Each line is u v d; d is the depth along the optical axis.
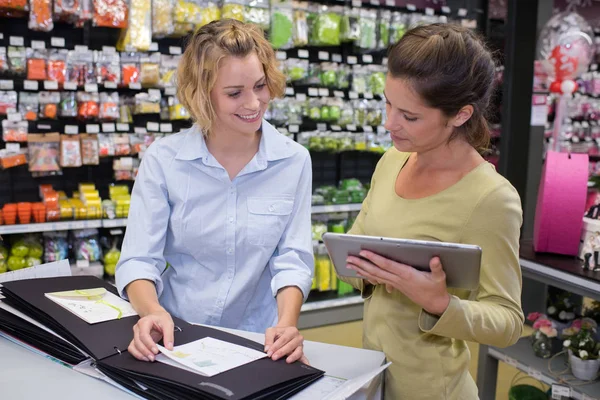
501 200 1.13
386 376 1.29
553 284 2.18
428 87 1.06
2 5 3.07
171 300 1.57
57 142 3.42
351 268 1.17
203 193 1.48
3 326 1.31
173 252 1.56
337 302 4.00
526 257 2.31
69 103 3.38
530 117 3.86
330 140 4.16
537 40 3.76
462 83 1.07
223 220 1.49
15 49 3.24
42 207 3.23
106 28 3.61
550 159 2.33
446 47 1.06
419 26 1.15
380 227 1.29
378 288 1.33
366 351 1.28
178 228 1.49
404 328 1.26
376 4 4.17
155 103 3.55
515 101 3.82
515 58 3.78
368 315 1.36
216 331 1.27
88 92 3.41
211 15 3.60
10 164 3.28
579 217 2.25
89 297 1.40
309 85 4.16
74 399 1.02
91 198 3.39
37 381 1.09
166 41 3.77
